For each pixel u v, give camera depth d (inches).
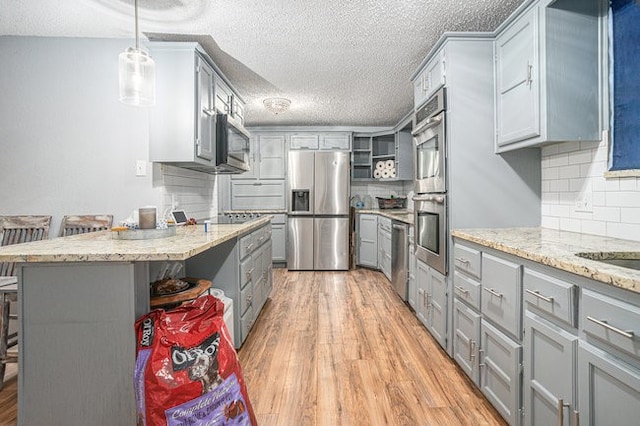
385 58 108.0
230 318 81.4
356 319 113.0
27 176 96.4
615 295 36.6
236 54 105.3
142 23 87.5
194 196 125.9
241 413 48.3
